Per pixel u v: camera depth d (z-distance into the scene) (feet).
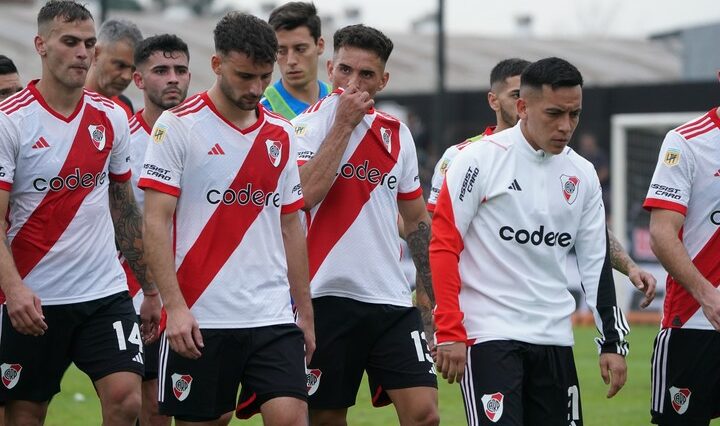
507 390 69.87
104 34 99.14
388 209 81.92
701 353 80.18
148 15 415.23
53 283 80.18
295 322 76.28
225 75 70.18
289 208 74.69
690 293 77.20
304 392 72.69
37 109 79.25
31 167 79.00
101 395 80.59
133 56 98.63
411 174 83.10
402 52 400.67
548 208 71.51
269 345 72.49
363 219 81.20
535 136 70.49
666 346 81.46
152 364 93.04
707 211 79.10
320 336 81.41
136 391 80.69
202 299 71.97
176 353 72.74
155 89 94.63
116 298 81.82
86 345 80.79
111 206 84.64
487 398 70.13
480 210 71.92
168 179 70.90
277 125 73.97
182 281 72.18
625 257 83.82
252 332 72.33
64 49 78.13
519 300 71.31
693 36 305.53
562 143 69.87
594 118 249.96
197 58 333.42
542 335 71.20
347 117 78.33
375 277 81.25
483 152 71.77
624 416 119.96
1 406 83.97
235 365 72.64
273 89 95.09
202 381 72.33
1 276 76.07
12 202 79.66
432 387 80.48
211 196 71.87
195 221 71.97
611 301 72.49
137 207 85.20
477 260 71.97
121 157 83.30
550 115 69.31
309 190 77.71
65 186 79.82
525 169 71.67
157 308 85.87
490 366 70.44
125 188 84.33
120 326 81.15
